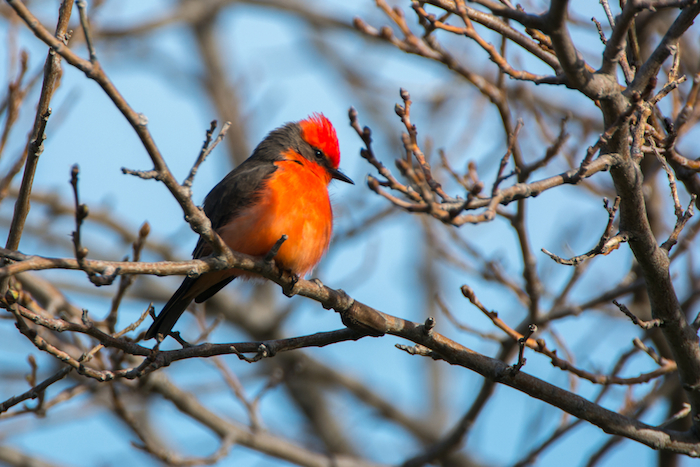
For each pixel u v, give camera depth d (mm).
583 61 6691
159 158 6207
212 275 10016
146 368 7738
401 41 9641
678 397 11875
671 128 7801
